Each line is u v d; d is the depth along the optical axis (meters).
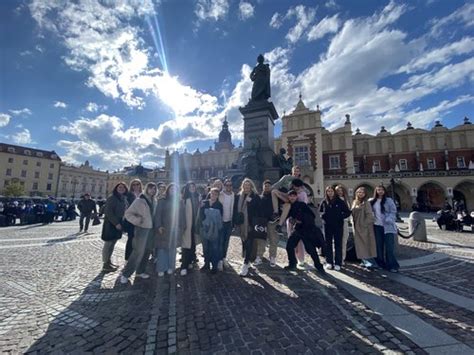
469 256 6.85
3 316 3.40
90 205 12.08
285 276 5.05
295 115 36.50
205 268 5.50
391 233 5.54
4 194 55.91
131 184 6.44
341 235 5.59
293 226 5.93
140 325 3.17
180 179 53.78
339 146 37.06
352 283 4.64
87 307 3.69
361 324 3.13
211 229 5.22
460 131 36.66
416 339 2.80
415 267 5.77
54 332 3.01
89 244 8.62
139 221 4.80
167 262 5.28
